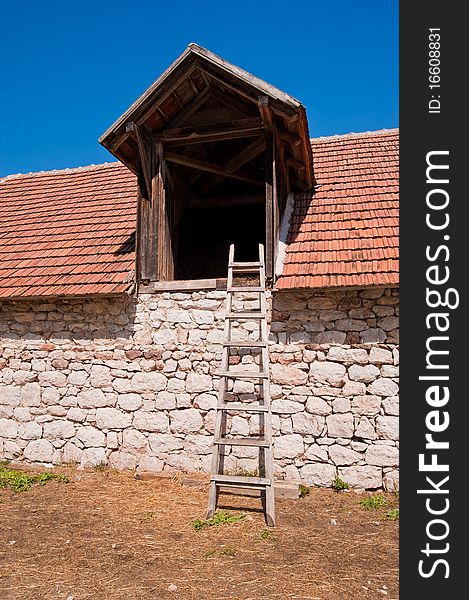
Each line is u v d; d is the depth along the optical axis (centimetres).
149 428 652
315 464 591
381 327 598
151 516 502
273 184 660
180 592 353
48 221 919
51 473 647
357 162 907
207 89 688
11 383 718
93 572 384
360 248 652
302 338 618
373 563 402
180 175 816
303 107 600
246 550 420
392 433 575
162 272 698
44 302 723
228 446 620
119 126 657
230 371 580
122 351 679
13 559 409
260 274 634
